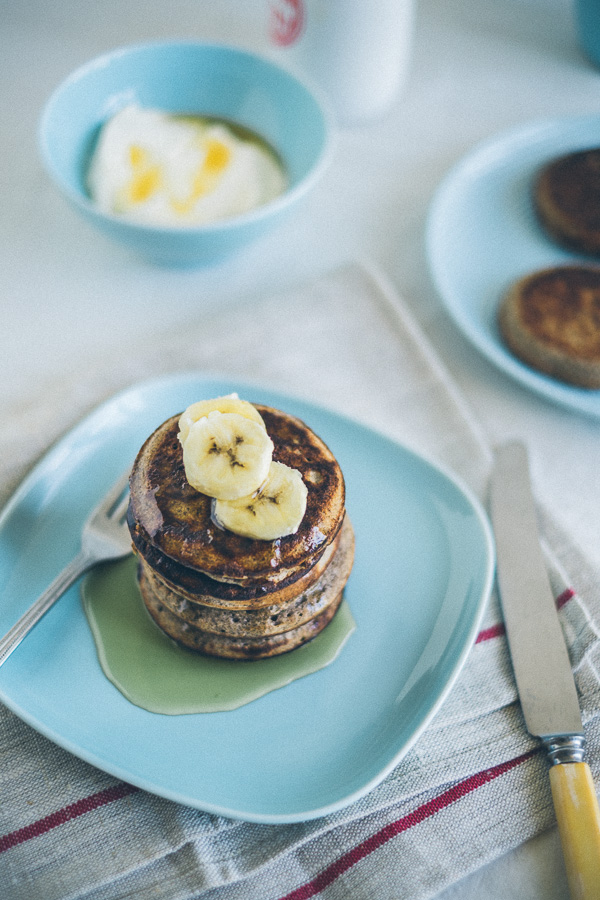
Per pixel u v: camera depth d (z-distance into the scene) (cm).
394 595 44
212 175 58
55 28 74
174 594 41
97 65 59
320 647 42
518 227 62
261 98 62
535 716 41
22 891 37
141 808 39
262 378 52
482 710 41
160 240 53
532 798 40
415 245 62
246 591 38
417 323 58
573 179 62
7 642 40
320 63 64
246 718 40
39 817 38
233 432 37
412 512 46
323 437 48
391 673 42
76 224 61
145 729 40
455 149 68
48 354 55
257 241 60
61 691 40
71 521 45
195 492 39
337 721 40
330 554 41
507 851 39
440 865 38
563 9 81
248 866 38
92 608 43
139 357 52
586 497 51
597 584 45
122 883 38
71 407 49
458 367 56
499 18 80
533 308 55
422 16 80
